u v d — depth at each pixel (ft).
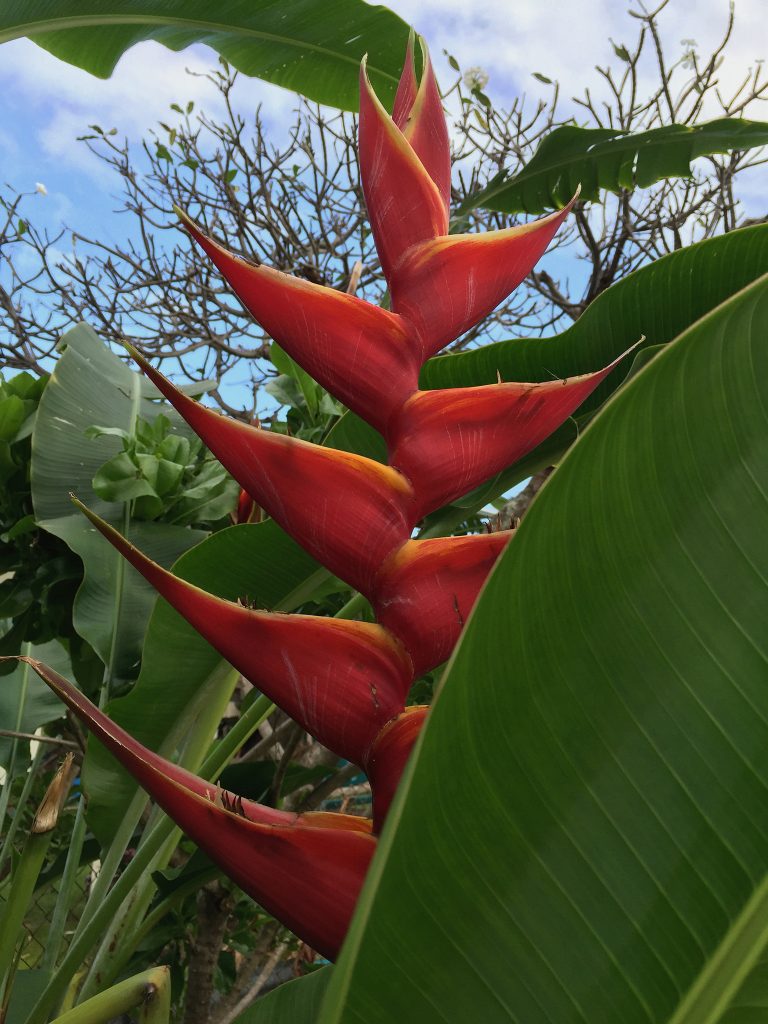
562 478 0.86
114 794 2.95
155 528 3.66
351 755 1.08
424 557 1.11
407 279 1.23
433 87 1.41
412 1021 0.81
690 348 0.88
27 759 4.42
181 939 4.26
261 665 1.08
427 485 1.14
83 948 2.52
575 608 0.88
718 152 3.90
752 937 0.83
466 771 0.84
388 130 1.27
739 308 0.88
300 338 1.18
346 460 1.11
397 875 0.82
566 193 4.08
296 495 1.11
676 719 0.86
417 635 1.09
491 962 0.82
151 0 3.34
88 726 1.03
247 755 4.68
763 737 0.85
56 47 3.69
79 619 3.32
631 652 0.87
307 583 2.77
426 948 0.82
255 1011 2.03
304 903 0.98
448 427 1.15
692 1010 0.82
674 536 0.89
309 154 9.63
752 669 0.86
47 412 3.95
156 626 2.76
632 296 2.21
